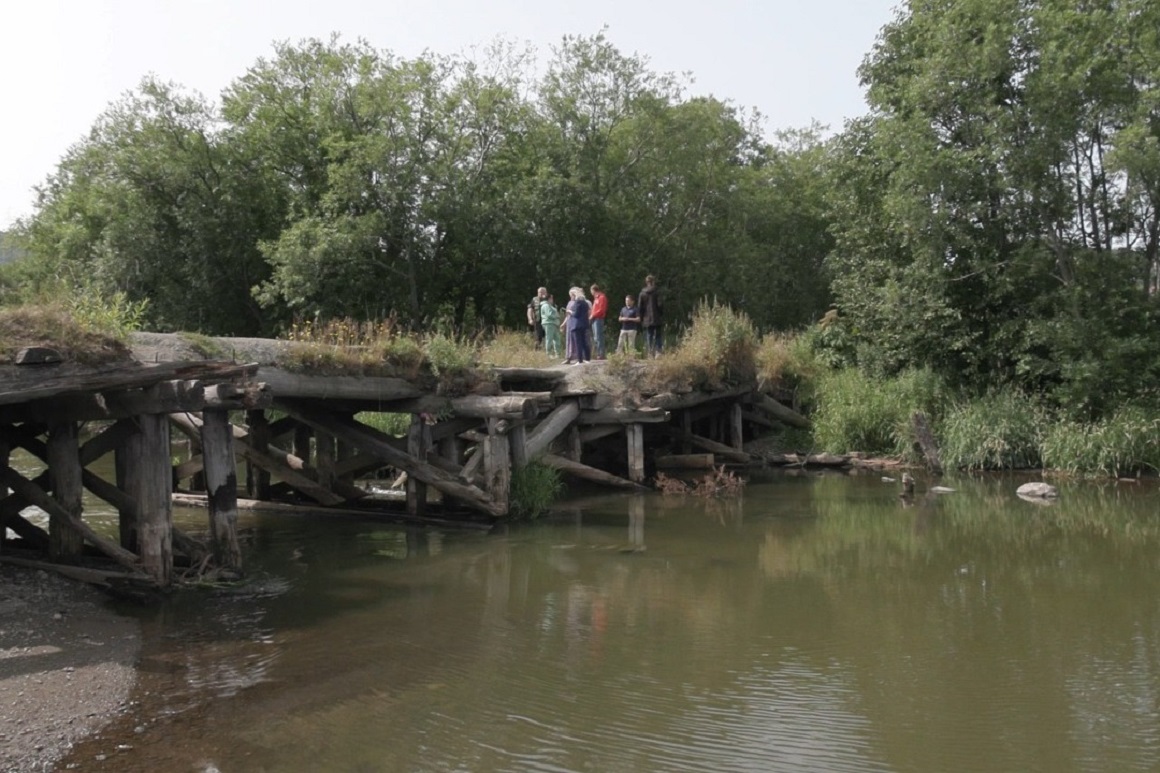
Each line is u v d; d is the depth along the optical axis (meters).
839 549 12.50
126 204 33.25
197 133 33.22
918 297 22.66
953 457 20.64
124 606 9.18
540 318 23.45
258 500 16.03
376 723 6.46
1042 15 20.94
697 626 8.86
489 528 13.88
